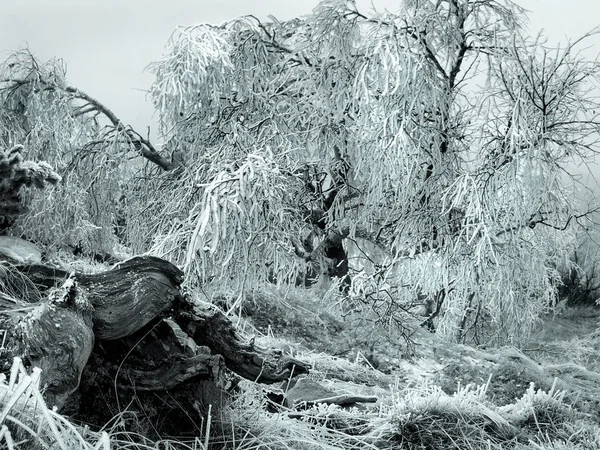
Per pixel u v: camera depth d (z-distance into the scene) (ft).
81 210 39.68
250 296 33.22
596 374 29.12
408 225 38.75
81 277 13.41
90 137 44.19
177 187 41.47
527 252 38.81
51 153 41.32
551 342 47.88
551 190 36.70
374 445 15.87
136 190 43.86
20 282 15.29
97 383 13.65
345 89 38.37
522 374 25.53
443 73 39.32
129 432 12.89
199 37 40.57
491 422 17.30
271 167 34.30
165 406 14.17
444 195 36.60
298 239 40.14
